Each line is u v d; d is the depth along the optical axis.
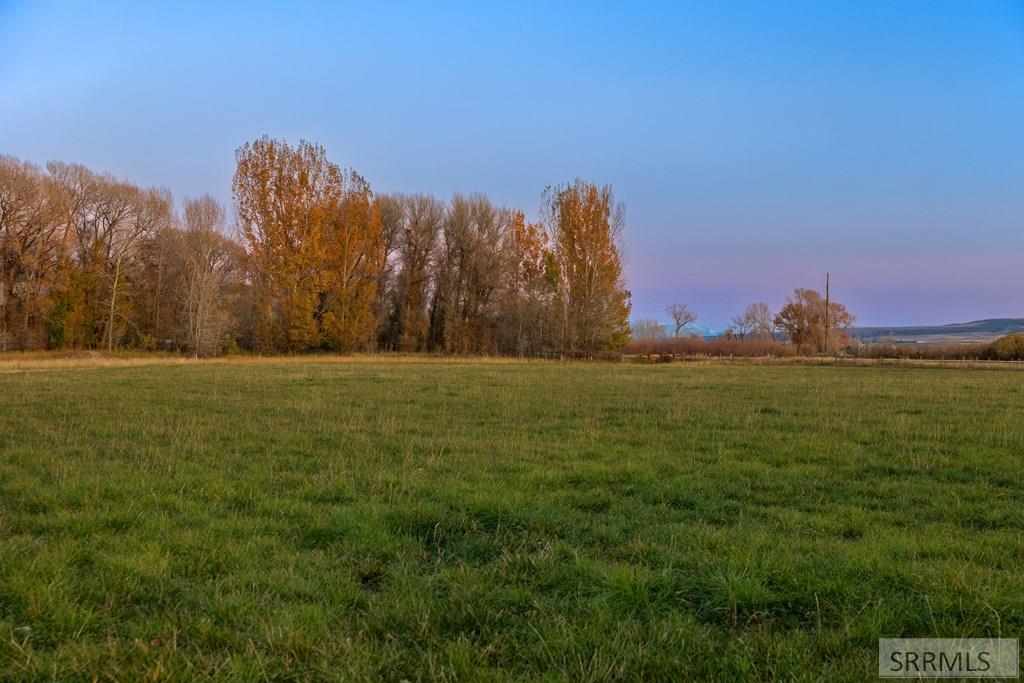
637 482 7.98
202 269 46.72
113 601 4.24
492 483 7.73
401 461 9.20
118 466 8.52
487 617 4.12
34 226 45.53
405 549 5.45
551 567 4.95
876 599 4.33
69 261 47.50
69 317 46.25
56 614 3.99
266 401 16.44
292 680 3.42
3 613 4.08
